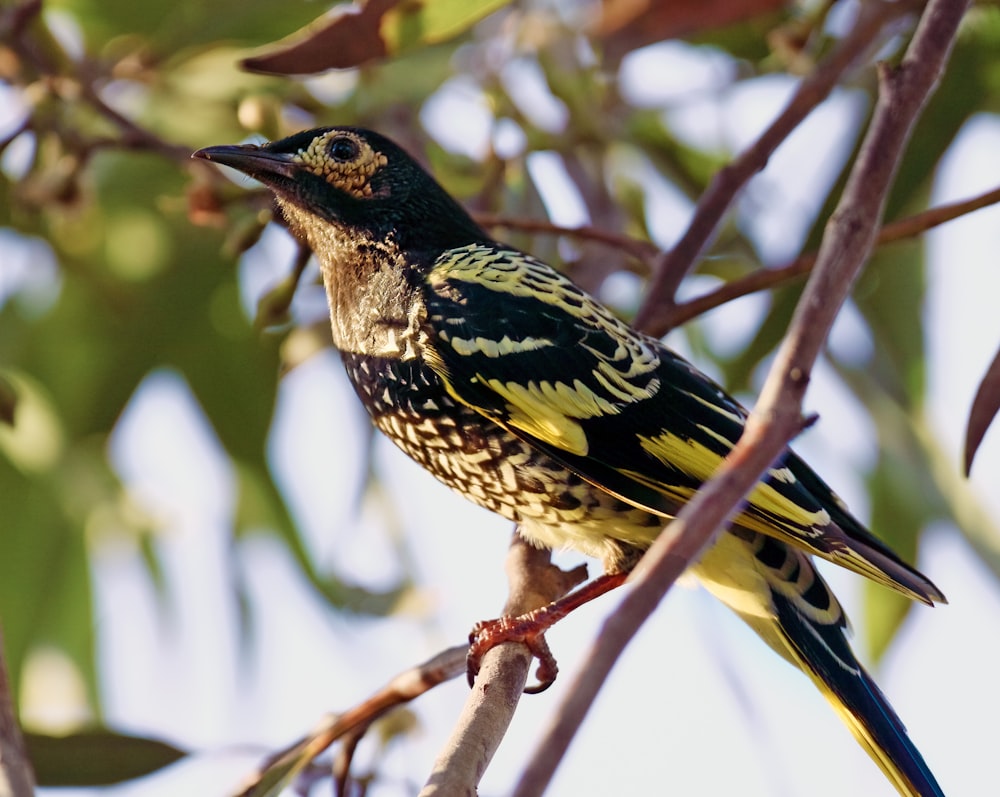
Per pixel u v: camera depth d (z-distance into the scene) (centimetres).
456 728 680
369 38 816
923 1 969
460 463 858
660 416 828
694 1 1111
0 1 1080
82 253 1260
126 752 885
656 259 945
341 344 899
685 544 455
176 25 1112
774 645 834
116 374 1283
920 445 1179
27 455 1307
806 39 1126
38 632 1298
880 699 811
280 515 1264
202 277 1266
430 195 916
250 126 975
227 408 1275
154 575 1288
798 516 775
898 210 1077
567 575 860
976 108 1071
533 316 842
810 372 495
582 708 419
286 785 796
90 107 1063
